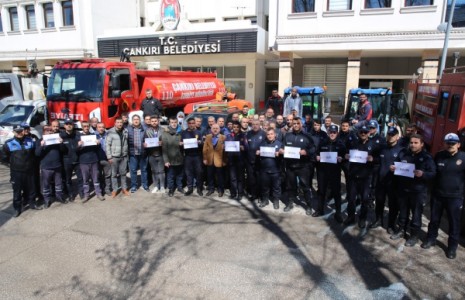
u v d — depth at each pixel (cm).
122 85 1020
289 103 1172
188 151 769
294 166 674
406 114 1192
